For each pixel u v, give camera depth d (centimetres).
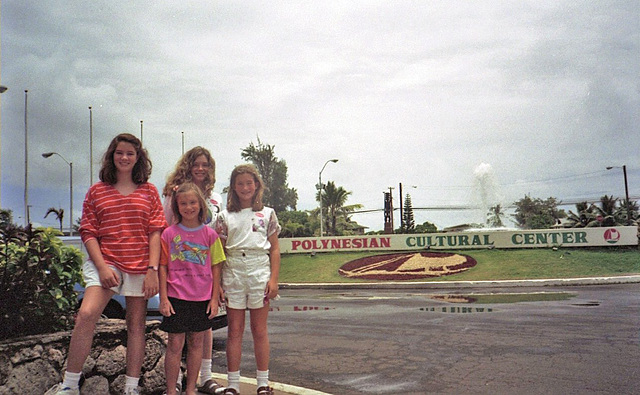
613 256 2562
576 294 1519
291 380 567
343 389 524
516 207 7950
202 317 398
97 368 407
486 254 2778
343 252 3216
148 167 397
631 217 5278
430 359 654
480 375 566
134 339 386
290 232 5794
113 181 381
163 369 448
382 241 3145
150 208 386
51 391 358
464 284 2073
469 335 821
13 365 361
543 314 1053
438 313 1127
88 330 352
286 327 973
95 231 371
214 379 521
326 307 1346
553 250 2756
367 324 983
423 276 2431
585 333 812
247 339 845
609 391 492
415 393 503
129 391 381
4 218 429
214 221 431
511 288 1888
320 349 742
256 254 424
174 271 394
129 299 386
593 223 4725
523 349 700
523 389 505
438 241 3036
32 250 408
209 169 491
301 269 2909
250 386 490
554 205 7756
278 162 7544
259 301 421
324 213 6756
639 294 1472
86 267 367
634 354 651
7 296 392
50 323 424
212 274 405
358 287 2247
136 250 376
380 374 584
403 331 883
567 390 499
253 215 429
